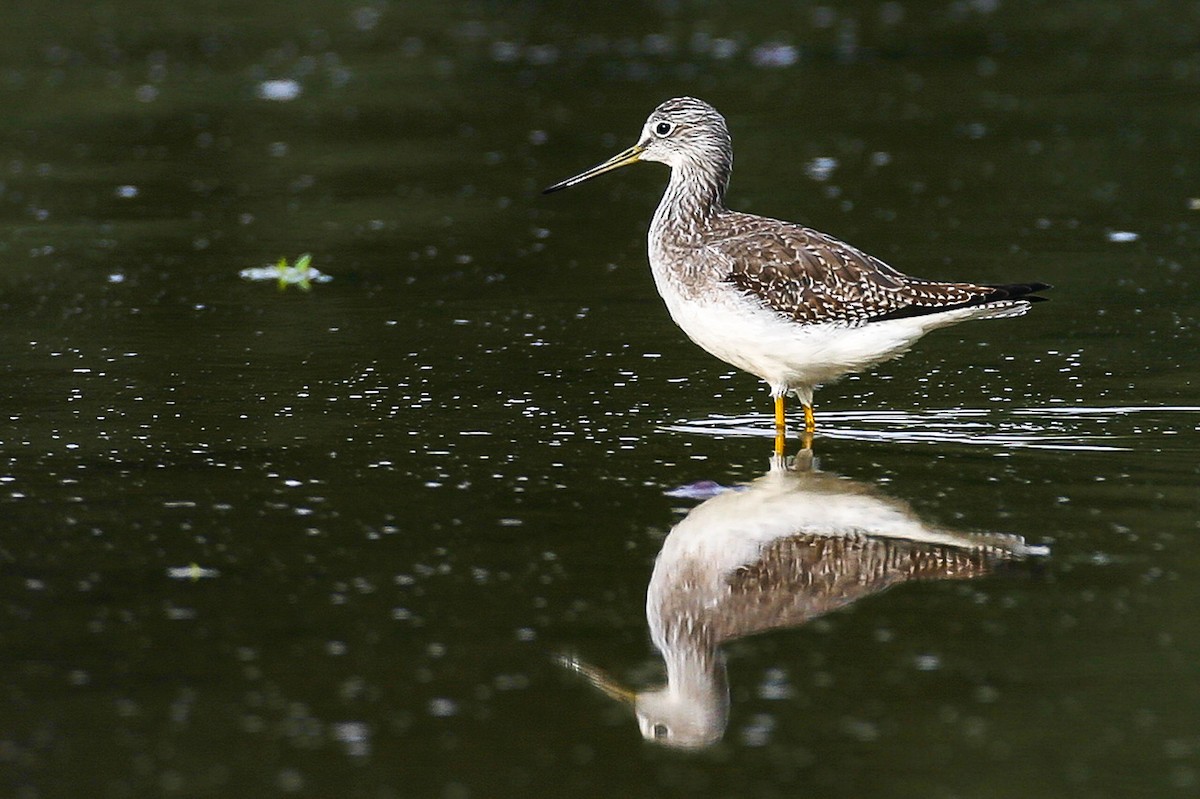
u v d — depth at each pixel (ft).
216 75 93.04
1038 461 39.73
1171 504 36.52
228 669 28.66
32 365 47.91
